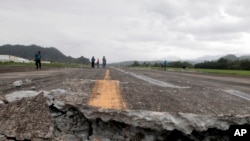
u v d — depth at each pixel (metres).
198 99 6.94
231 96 8.20
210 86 11.44
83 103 5.02
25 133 3.95
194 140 4.60
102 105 5.01
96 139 4.31
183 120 4.54
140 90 8.04
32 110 4.37
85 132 4.43
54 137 4.09
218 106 5.93
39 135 3.97
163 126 4.43
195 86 10.91
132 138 4.44
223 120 4.70
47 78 12.00
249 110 5.61
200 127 4.51
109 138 4.38
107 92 7.16
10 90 7.11
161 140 4.52
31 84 8.79
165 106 5.45
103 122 4.54
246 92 9.70
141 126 4.44
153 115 4.51
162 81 12.92
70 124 4.47
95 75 15.73
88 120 4.58
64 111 4.65
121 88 8.27
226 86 12.12
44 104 4.54
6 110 4.34
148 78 15.08
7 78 11.99
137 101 5.85
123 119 4.47
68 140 4.13
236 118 4.77
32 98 4.62
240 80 18.77
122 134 4.46
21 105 4.46
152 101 6.01
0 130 3.95
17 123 4.08
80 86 8.38
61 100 5.07
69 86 8.25
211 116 4.70
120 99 6.01
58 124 4.39
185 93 8.14
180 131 4.55
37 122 4.16
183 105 5.75
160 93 7.66
